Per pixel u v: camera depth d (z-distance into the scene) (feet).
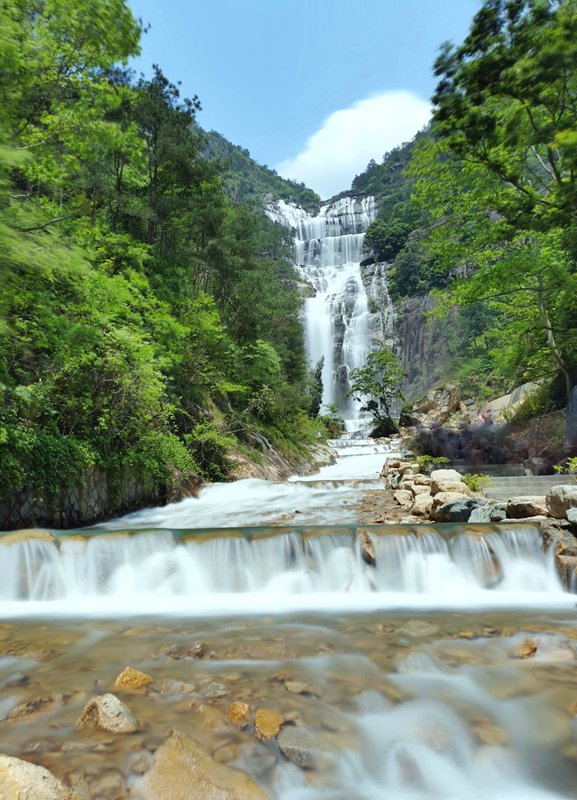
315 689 10.15
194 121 73.51
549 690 9.94
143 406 37.81
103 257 49.57
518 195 44.60
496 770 7.65
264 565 19.93
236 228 93.45
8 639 13.91
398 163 383.24
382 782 7.40
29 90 30.22
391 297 215.31
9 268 22.97
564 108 31.91
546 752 8.00
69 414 33.99
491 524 20.93
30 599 18.90
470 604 17.54
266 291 95.14
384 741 8.29
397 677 10.77
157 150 67.72
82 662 11.91
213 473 54.24
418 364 181.06
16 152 22.31
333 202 414.41
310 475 78.54
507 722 8.84
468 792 7.27
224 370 75.20
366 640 13.35
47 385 32.14
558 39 26.23
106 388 36.27
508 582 19.49
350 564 19.76
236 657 12.12
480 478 36.24
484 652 12.25
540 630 14.02
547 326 55.93
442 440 80.12
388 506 36.42
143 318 48.47
